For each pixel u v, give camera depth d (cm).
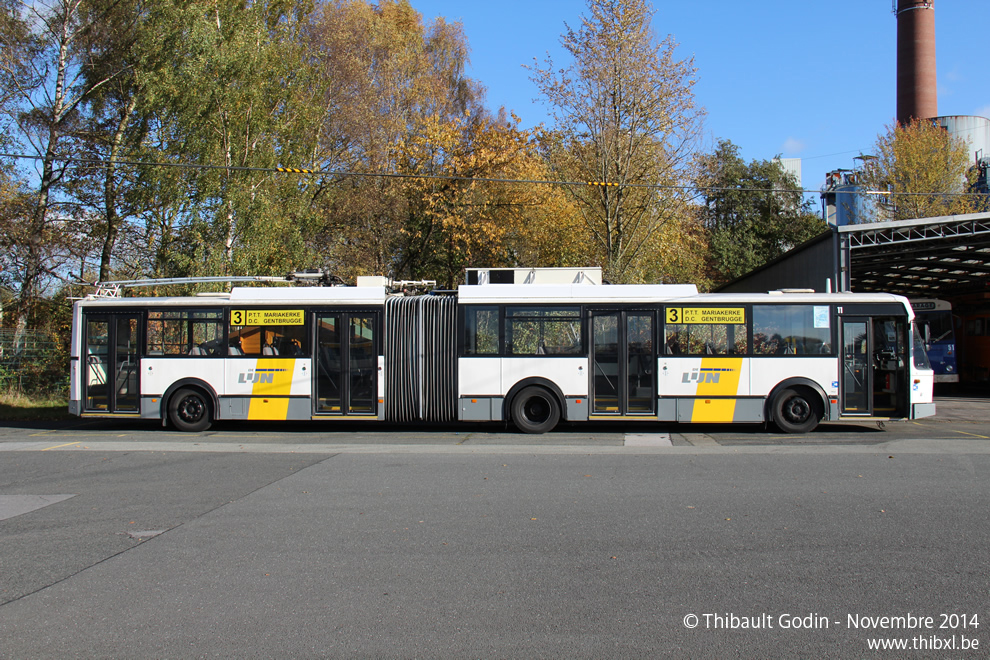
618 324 1403
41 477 938
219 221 2208
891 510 727
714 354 1381
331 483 888
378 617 455
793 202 5838
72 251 2530
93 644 418
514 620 449
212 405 1452
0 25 2439
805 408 1370
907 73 5703
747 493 814
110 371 1480
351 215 3108
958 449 1152
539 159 2730
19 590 512
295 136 2584
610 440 1300
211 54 2208
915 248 2255
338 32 3350
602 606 473
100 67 2581
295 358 1440
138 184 2292
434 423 1603
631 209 2469
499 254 2762
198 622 450
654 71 2288
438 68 4178
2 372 2231
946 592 496
